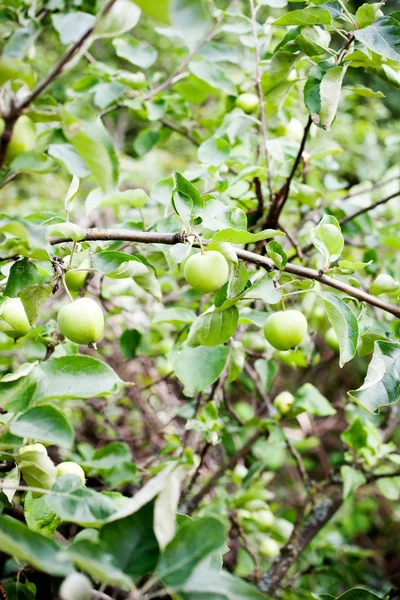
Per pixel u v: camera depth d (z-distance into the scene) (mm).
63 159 940
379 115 2598
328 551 1391
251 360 1406
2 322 847
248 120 1123
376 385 837
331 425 1806
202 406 1135
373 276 1265
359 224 1254
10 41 688
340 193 1327
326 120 886
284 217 1517
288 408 1153
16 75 662
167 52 2443
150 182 1815
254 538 1306
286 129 1189
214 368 959
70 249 889
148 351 1230
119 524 671
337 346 1127
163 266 1018
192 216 832
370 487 2037
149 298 1342
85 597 608
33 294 821
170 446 1116
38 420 722
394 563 1826
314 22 904
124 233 814
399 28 861
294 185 1114
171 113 1278
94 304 826
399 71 937
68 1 905
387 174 1639
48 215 946
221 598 632
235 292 840
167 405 1462
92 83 1216
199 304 1136
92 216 1562
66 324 812
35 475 737
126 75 1192
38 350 1010
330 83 878
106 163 697
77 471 823
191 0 584
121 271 832
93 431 1525
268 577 1186
